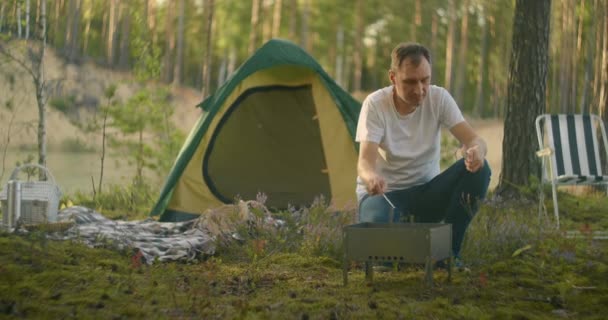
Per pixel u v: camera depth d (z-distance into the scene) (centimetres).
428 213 424
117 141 1023
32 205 518
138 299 343
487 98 4075
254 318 308
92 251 449
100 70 2553
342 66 4366
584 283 397
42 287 359
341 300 345
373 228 363
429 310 325
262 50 731
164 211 693
